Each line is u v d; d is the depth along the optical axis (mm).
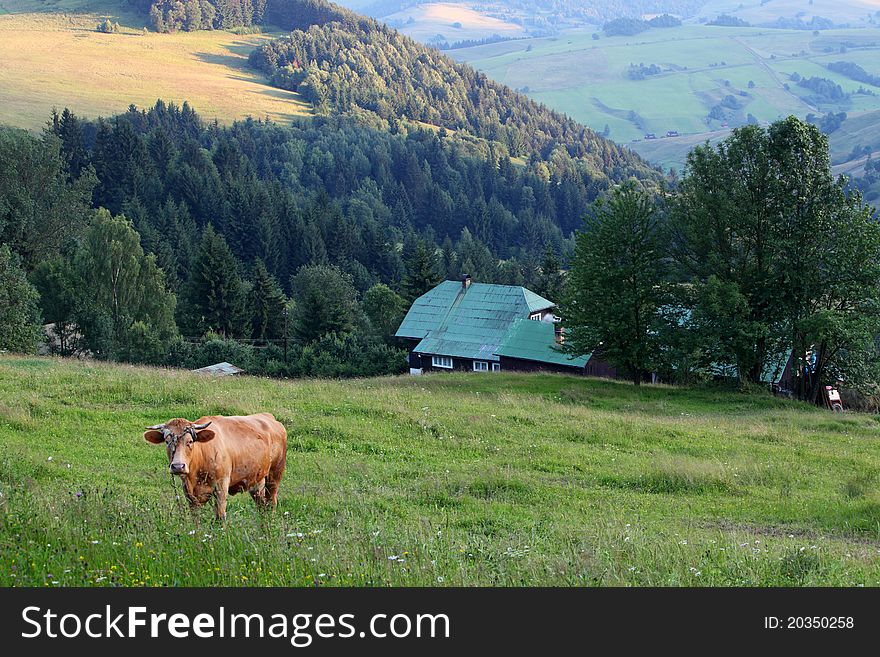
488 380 47000
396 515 17281
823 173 49562
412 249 156500
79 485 16719
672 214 52969
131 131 163125
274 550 10836
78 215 87688
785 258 48969
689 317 51219
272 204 157250
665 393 46469
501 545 13750
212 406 27234
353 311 105750
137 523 11555
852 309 49781
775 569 12445
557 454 25812
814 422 37844
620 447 28125
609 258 48719
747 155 50562
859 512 19844
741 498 21922
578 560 11523
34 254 84000
